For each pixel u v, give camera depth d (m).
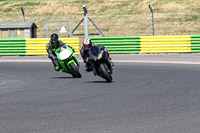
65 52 44.81
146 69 55.06
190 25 163.88
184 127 21.22
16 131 20.88
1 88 38.38
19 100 30.92
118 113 25.12
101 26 169.12
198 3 193.38
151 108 26.69
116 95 32.62
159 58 72.06
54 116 24.45
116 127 21.38
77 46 81.44
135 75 48.06
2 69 58.34
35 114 25.20
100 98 31.20
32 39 81.94
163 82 40.91
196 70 52.47
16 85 40.53
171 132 20.23
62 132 20.50
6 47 82.06
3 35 121.56
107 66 40.53
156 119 23.20
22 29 121.44
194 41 79.75
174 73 49.44
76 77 47.16
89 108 26.98
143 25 166.62
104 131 20.56
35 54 82.06
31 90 36.62
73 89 36.75
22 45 81.94
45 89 37.16
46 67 60.56
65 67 45.16
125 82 41.38
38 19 187.50
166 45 79.94
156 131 20.45
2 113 25.73
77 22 177.88
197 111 25.45
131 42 80.50
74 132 20.47
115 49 80.94
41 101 30.25
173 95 32.22
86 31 85.25
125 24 169.25
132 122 22.52
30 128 21.45
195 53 80.19
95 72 41.06
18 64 65.69
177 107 26.94
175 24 165.75
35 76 48.97
